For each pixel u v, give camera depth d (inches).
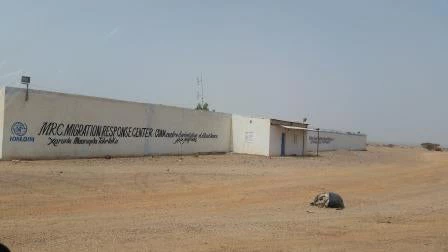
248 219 488.7
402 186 908.6
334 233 429.7
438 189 874.1
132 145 1337.4
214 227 436.1
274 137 1722.4
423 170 1359.5
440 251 371.6
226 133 1748.3
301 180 932.0
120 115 1293.1
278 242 384.2
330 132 2479.1
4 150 1012.5
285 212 546.0
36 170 847.7
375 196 738.8
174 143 1492.4
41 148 1088.8
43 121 1089.4
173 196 650.2
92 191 655.8
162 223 446.3
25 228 401.4
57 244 349.4
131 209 528.7
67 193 625.0
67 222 435.8
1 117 1015.0
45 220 443.2
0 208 496.1
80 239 366.3
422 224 489.1
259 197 673.6
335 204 593.6
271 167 1251.2
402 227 469.4
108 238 373.7
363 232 438.6
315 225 465.1
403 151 3257.9
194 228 427.2
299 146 1899.6
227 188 761.6
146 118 1379.2
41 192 618.8
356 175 1103.6
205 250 349.7
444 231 452.4
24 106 1048.8
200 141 1610.5
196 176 916.0
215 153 1672.0
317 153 2048.5
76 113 1168.2
